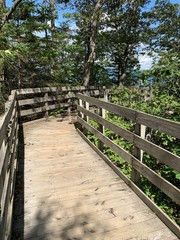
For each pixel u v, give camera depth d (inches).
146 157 129.1
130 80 579.2
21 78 304.7
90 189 107.7
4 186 67.4
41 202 96.7
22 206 93.7
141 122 98.3
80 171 127.4
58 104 279.9
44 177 119.6
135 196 101.8
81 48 414.6
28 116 262.4
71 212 90.1
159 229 80.7
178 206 110.3
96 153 156.5
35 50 302.2
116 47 507.5
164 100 137.6
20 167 132.0
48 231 79.7
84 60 445.7
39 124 242.7
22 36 307.3
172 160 78.4
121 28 479.8
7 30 276.4
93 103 164.4
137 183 105.2
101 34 447.2
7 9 304.8
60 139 189.0
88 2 396.8
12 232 78.8
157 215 87.5
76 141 183.9
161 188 85.4
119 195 102.5
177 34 457.4
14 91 201.5
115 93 283.0
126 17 464.4
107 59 526.9
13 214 88.4
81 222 84.4
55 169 129.8
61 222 84.4
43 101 253.8
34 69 315.3
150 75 143.5
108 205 94.9
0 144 64.4
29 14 331.0
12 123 120.9
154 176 89.7
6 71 281.9
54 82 339.3
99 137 150.7
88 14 377.1
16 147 142.3
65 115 293.4
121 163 141.6
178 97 143.6
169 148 127.8
